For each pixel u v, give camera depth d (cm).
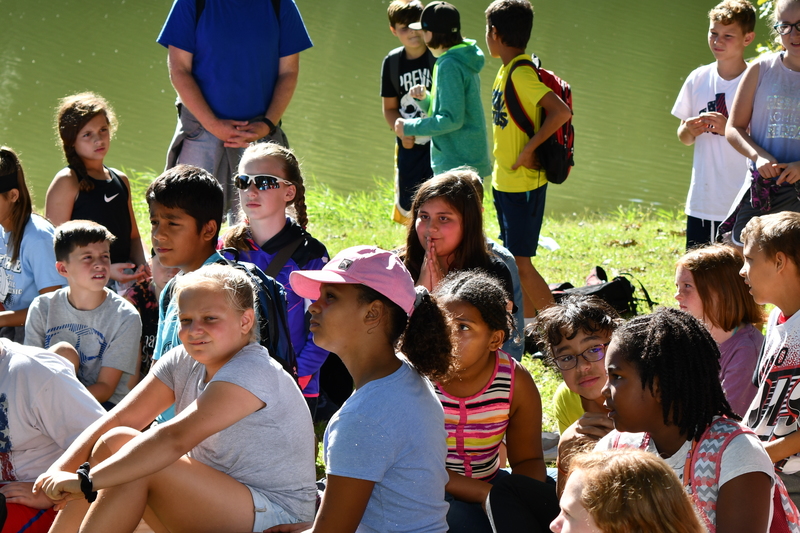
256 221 407
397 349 263
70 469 292
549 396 489
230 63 550
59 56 1620
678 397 235
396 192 725
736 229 517
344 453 239
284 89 573
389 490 245
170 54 553
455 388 320
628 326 245
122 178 534
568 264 776
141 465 264
